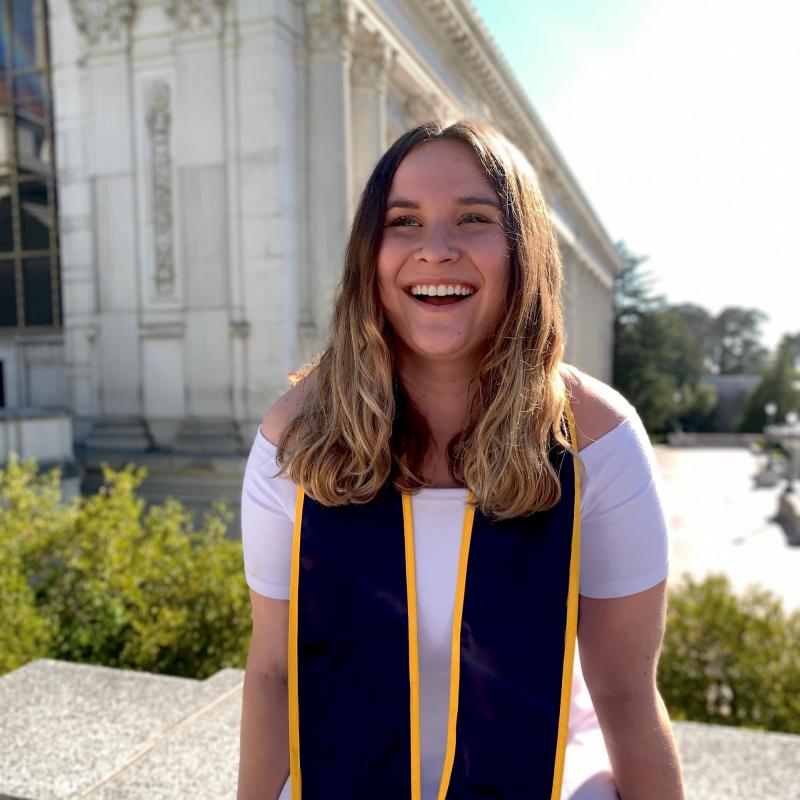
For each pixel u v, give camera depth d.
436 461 1.79
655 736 1.72
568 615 1.65
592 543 1.70
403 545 1.72
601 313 59.41
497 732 1.67
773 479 33.88
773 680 5.66
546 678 1.66
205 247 14.85
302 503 1.77
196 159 14.79
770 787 3.25
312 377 1.92
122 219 15.66
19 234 18.61
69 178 16.53
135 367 15.73
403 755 1.72
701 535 21.95
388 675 1.72
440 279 1.67
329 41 15.40
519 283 1.69
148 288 15.59
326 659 1.75
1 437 12.00
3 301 18.95
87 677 3.88
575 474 1.66
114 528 6.44
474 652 1.67
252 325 14.67
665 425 75.19
